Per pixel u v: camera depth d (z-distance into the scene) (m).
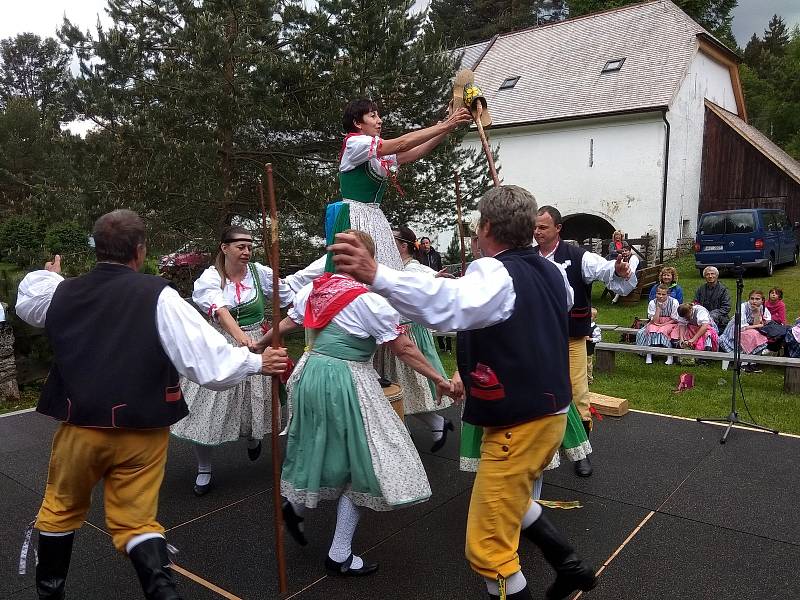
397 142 2.73
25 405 5.58
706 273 7.48
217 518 3.12
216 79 6.54
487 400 1.99
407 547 2.82
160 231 7.02
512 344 1.94
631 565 2.64
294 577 2.59
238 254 3.35
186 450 4.09
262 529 3.01
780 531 2.91
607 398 4.80
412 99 7.05
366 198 2.91
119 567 2.68
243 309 3.39
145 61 6.74
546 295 2.03
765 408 5.20
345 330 2.47
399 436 2.51
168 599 1.91
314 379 2.46
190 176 6.69
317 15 6.77
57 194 6.48
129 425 1.96
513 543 2.01
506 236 2.07
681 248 16.52
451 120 2.79
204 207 7.08
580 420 3.19
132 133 6.50
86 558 2.76
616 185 16.27
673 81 15.89
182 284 7.65
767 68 38.47
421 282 1.80
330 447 2.46
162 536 2.07
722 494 3.31
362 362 2.51
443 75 7.05
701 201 17.91
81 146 6.61
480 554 1.99
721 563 2.64
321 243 7.68
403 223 7.77
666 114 15.48
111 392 1.95
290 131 7.04
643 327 7.41
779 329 6.57
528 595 2.01
